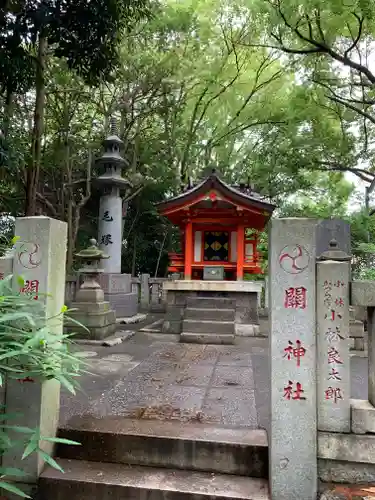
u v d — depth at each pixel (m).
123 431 3.17
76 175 15.70
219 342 7.29
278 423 2.69
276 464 2.67
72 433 3.19
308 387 2.68
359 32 10.58
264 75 16.61
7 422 2.91
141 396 4.16
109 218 12.12
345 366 2.70
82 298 7.45
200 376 5.00
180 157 16.41
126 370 5.28
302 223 2.74
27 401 2.92
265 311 11.89
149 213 18.11
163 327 8.53
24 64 7.57
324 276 2.73
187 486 2.78
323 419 2.70
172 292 8.95
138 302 13.16
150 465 3.06
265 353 6.45
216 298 8.29
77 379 4.79
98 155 15.12
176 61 13.55
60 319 3.18
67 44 7.95
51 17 7.34
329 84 13.24
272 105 16.27
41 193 15.12
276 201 18.89
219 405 3.90
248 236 11.47
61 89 13.65
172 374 5.09
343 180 16.83
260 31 13.89
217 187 8.71
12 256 3.08
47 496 2.84
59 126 13.63
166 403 3.95
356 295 2.70
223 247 9.82
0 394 2.96
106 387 4.49
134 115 16.22
